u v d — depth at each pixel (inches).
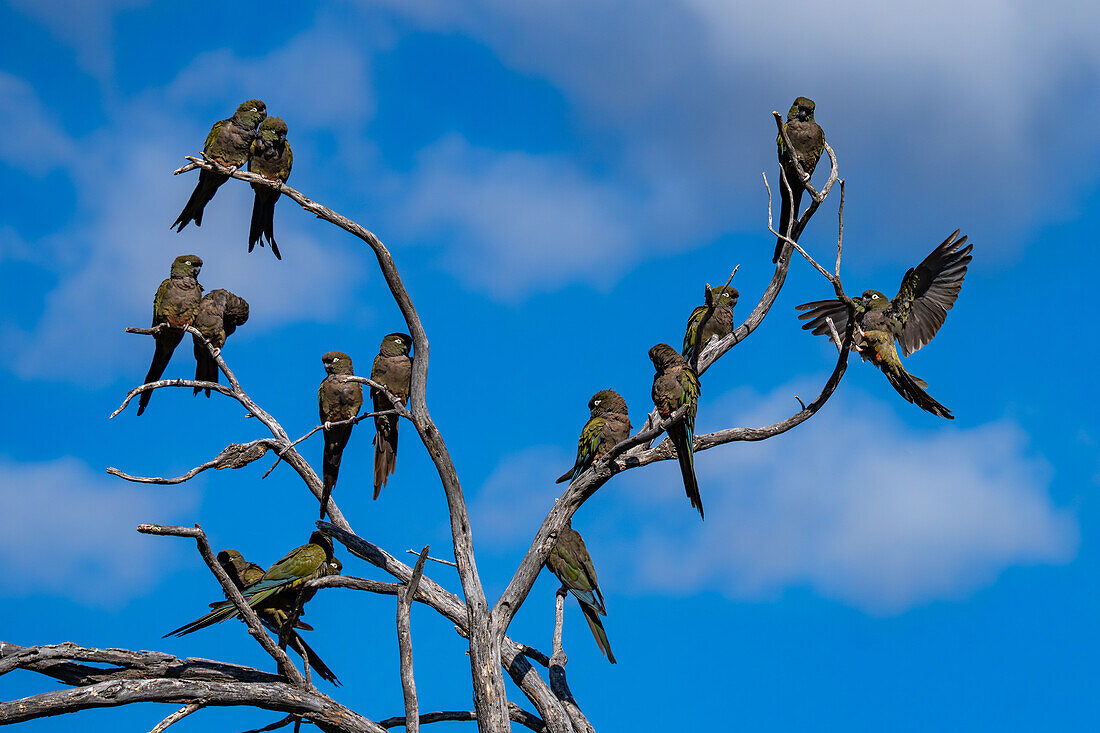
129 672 516.1
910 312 610.2
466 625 585.9
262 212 613.0
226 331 648.4
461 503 564.7
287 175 619.5
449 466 561.3
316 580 553.6
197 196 616.1
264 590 537.6
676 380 535.8
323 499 599.8
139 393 566.9
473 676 542.9
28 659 492.7
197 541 472.7
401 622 517.3
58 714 472.7
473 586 554.9
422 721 608.1
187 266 628.4
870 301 609.3
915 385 581.9
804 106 641.6
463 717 607.8
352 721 531.5
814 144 639.1
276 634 554.3
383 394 582.2
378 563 588.4
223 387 615.5
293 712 525.7
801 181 619.8
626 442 537.6
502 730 531.5
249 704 511.2
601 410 608.4
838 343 573.6
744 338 631.2
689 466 539.8
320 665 558.3
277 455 570.6
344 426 594.2
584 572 607.2
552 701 575.8
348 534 589.9
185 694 494.6
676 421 528.1
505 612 560.7
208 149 605.6
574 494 575.2
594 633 599.5
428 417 559.8
